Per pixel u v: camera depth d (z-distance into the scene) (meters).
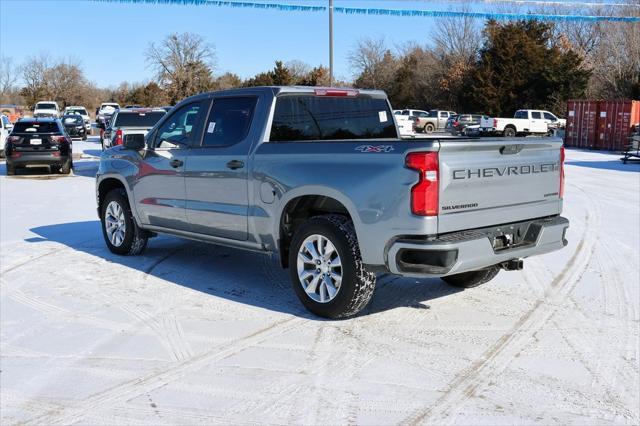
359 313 5.54
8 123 24.64
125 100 85.75
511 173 5.11
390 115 6.79
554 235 5.43
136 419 3.64
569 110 32.91
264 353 4.61
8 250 8.02
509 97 51.16
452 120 42.03
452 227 4.74
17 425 3.58
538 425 3.57
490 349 4.71
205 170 6.23
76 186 15.20
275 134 5.84
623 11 42.84
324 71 68.69
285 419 3.63
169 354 4.60
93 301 5.87
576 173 18.52
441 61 61.88
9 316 5.45
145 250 7.87
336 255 5.16
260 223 5.74
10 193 13.86
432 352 4.64
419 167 4.59
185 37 61.66
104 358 4.53
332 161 5.13
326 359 4.50
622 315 5.50
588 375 4.26
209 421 3.61
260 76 68.06
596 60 49.53
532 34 52.44
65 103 87.50
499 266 5.50
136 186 7.18
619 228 9.66
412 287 6.37
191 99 6.62
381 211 4.78
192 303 5.82
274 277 6.73
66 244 8.39
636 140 22.12
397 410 3.74
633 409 3.77
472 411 3.73
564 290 6.27
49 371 4.31
